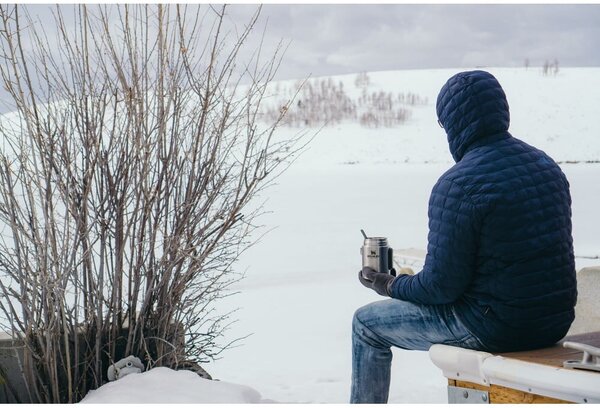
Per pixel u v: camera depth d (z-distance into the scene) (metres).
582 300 3.73
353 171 49.44
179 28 3.01
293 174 43.53
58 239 2.90
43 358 2.86
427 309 2.66
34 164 2.81
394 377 4.44
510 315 2.50
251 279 8.27
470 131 2.64
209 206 3.02
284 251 10.65
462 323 2.57
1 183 2.80
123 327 3.09
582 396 2.16
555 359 2.42
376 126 92.69
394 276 2.84
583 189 25.23
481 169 2.52
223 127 3.03
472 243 2.50
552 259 2.54
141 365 2.99
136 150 2.94
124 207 2.96
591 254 9.02
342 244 11.42
